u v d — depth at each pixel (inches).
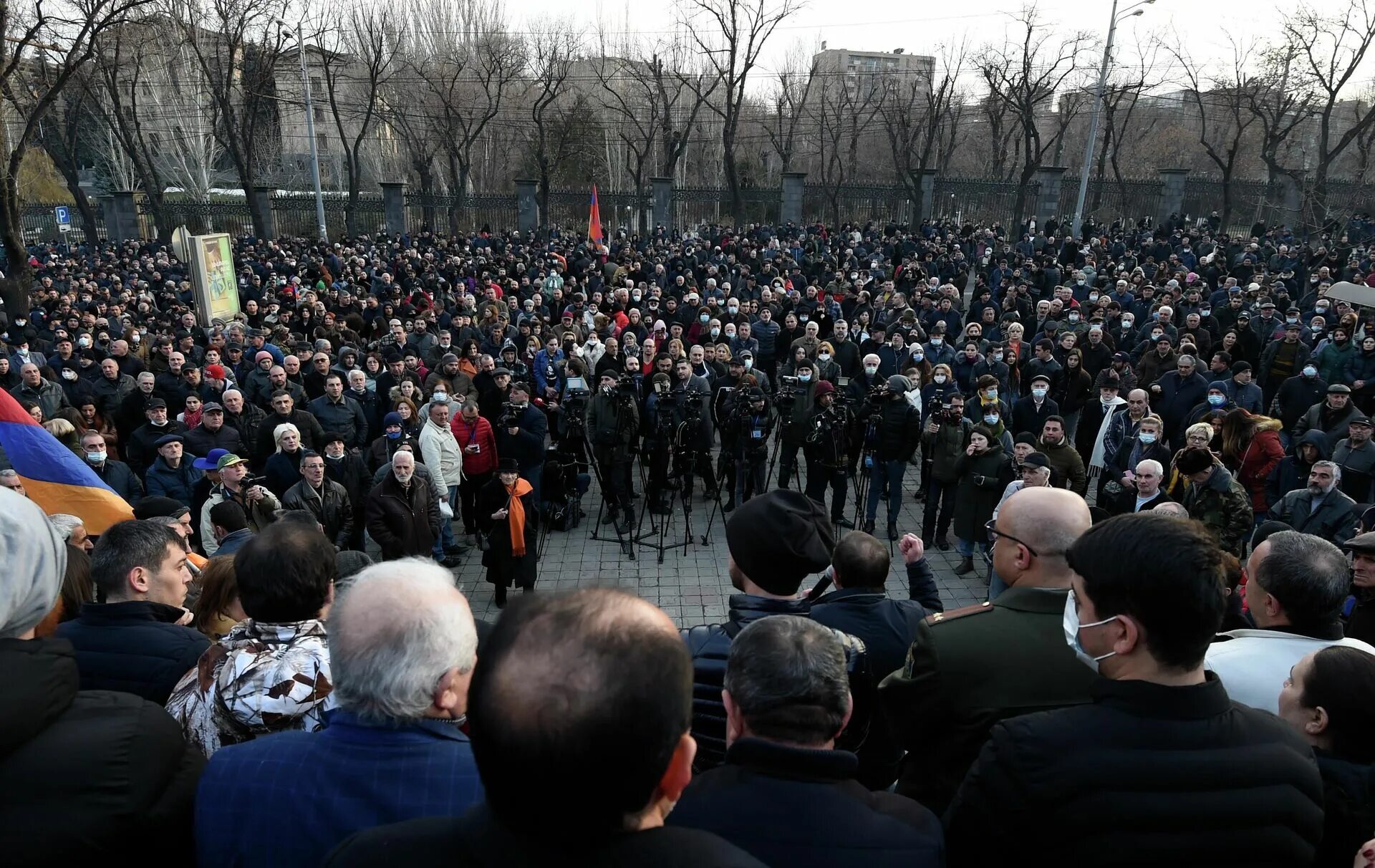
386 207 1315.2
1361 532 205.8
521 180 1339.8
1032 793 57.6
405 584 66.4
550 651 39.0
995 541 93.9
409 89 1513.3
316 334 500.7
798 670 65.3
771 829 58.5
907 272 829.8
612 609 42.0
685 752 42.5
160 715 64.4
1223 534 216.1
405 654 62.6
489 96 1379.2
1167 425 364.8
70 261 993.5
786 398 331.0
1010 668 78.6
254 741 66.8
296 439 270.2
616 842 38.9
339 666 63.9
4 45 569.6
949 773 81.2
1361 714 81.6
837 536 321.1
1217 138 1766.7
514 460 264.4
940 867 59.2
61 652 59.5
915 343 438.0
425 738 64.0
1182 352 383.6
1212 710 58.6
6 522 57.9
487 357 394.9
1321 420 300.7
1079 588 65.1
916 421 312.0
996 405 287.6
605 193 1380.4
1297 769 58.3
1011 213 1349.7
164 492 276.4
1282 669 102.0
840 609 110.9
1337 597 104.0
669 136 1374.3
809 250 975.6
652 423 334.0
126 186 1466.5
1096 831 55.7
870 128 1964.8
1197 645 58.6
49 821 54.9
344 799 61.2
